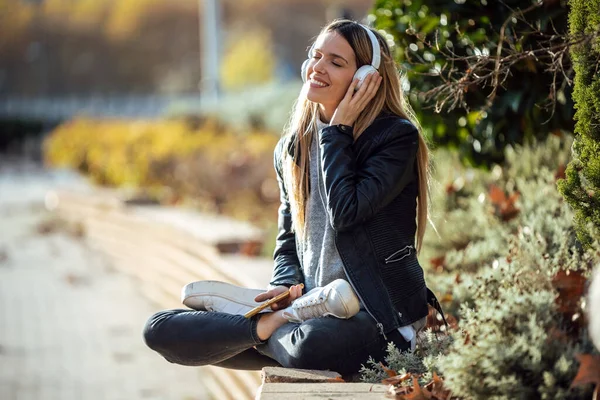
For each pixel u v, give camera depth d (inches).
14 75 3831.2
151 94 3740.2
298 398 149.3
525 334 143.9
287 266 189.5
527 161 266.1
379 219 174.2
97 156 819.4
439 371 152.8
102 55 3880.4
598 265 148.6
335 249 177.5
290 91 801.6
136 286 455.8
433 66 228.5
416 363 165.3
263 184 538.6
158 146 732.7
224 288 188.1
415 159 181.5
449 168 306.5
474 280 193.5
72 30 3878.0
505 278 178.7
